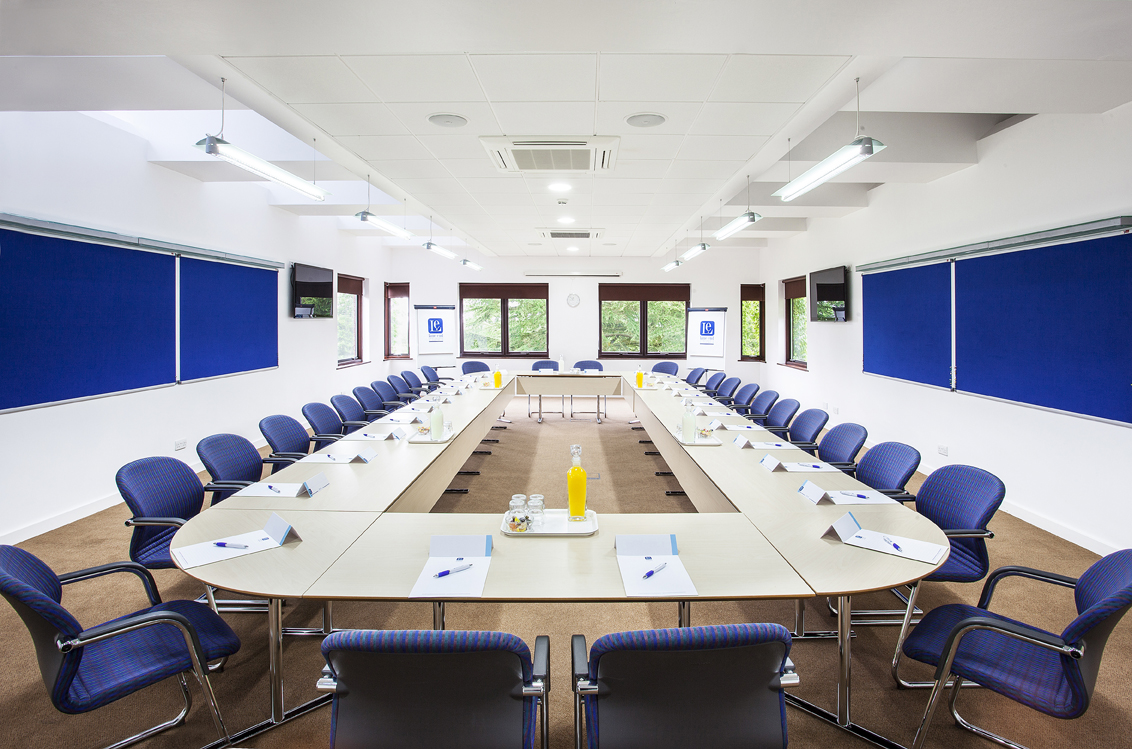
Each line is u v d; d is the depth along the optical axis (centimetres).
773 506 247
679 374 1023
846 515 211
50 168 364
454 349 1023
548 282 1022
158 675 171
